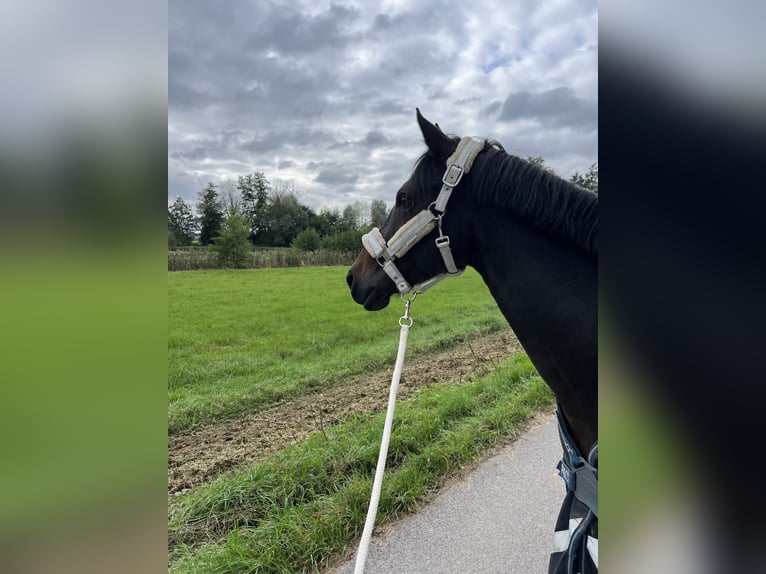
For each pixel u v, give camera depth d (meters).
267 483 2.69
